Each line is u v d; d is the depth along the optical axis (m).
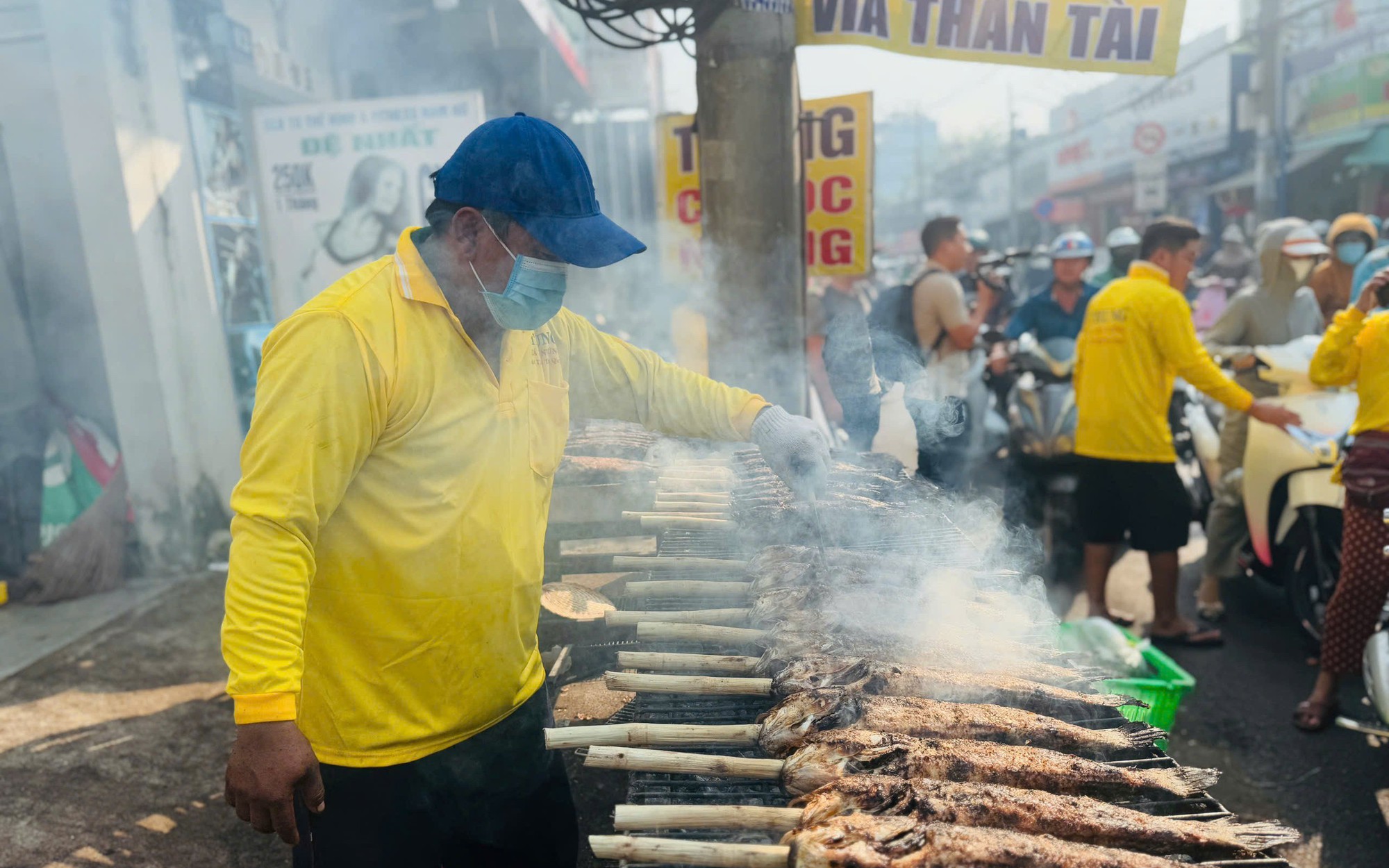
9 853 2.71
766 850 1.28
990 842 1.29
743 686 1.78
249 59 6.09
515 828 1.83
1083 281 5.52
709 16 3.29
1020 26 3.34
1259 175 15.46
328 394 1.34
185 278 5.30
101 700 3.72
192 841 2.85
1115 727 1.76
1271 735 3.57
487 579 1.57
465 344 1.50
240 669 1.30
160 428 5.16
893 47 3.34
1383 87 13.96
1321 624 4.06
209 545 5.44
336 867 1.61
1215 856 1.37
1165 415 4.26
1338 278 5.20
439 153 5.98
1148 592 5.20
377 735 1.56
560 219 1.44
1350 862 2.81
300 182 6.07
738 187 3.41
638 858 1.28
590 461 3.05
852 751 1.51
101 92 4.80
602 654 2.89
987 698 1.79
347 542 1.48
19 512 4.99
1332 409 4.16
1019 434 5.41
